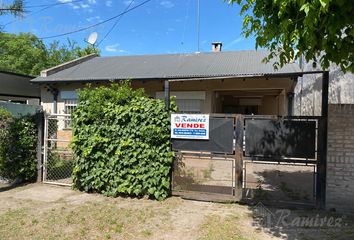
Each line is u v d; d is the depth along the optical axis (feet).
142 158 18.97
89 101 20.10
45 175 22.99
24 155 22.90
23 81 54.29
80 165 20.34
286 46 11.94
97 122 19.94
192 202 18.24
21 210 16.76
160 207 17.29
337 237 13.38
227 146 17.93
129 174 19.26
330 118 16.60
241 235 13.60
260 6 11.66
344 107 16.43
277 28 11.35
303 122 16.79
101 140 19.58
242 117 17.66
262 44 12.28
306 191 17.22
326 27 10.07
